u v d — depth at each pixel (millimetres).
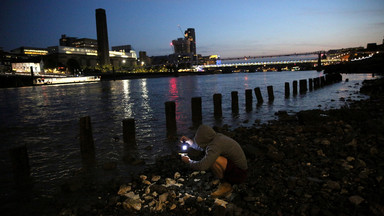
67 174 6148
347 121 9281
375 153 5371
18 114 19312
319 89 27562
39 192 5164
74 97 36250
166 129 10812
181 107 18391
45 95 44906
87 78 161750
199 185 4590
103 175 5891
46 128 12930
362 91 21531
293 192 3869
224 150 3611
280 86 40000
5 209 4453
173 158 6555
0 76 105000
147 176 5414
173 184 4785
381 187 3787
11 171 6684
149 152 7664
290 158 5625
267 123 11055
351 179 4195
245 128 9445
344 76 52875
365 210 3197
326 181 4176
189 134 9898
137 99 28188
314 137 7250
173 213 3699
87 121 7957
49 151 8383
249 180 4465
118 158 7223
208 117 13477
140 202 4086
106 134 10523
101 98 32094
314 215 3254
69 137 10578
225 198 3953
